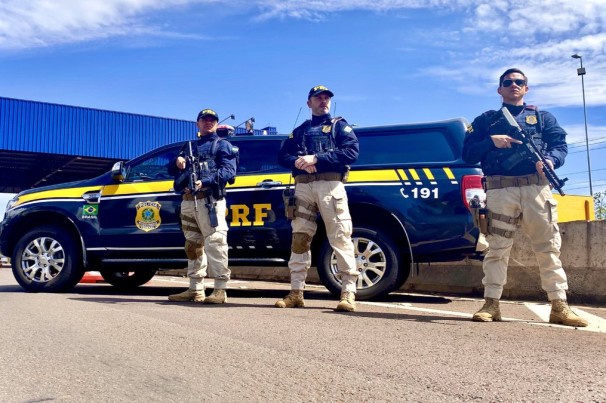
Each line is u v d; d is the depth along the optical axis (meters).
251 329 3.78
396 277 5.80
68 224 6.91
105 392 2.40
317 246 6.24
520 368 2.74
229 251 6.35
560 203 11.53
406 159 5.91
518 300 6.42
